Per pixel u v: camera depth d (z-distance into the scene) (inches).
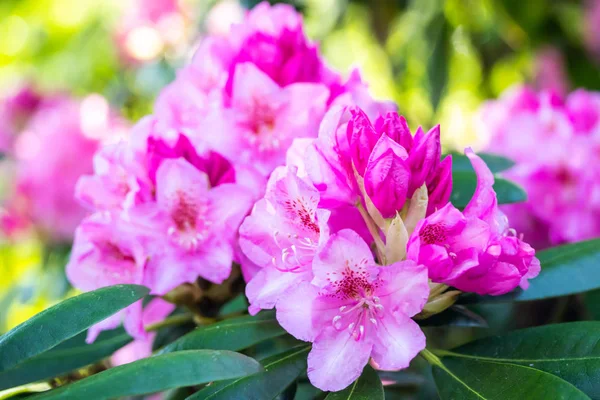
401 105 45.4
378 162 18.1
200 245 20.8
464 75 49.9
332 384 17.9
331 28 44.4
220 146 21.2
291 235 19.1
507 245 18.1
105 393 16.3
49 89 48.3
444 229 18.0
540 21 44.9
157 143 21.0
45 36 58.7
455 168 23.6
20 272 47.5
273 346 22.0
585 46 45.6
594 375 18.8
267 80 21.3
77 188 21.7
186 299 21.8
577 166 27.5
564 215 27.9
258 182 21.1
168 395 23.2
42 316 18.0
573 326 19.8
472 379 19.1
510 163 24.1
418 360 26.1
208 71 22.8
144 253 20.7
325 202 18.9
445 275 18.0
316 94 21.4
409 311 17.8
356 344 18.1
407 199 18.6
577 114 28.7
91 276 21.6
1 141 42.3
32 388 22.3
